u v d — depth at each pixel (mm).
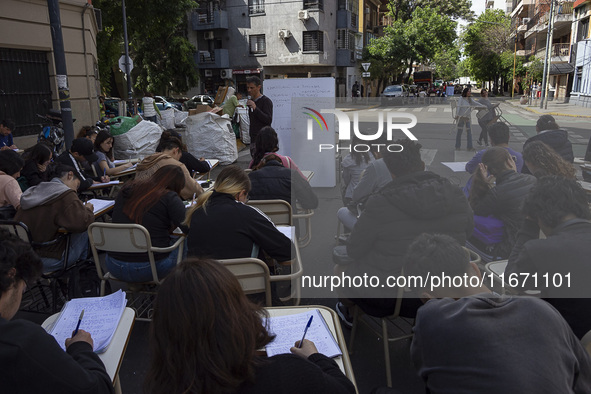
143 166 3631
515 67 40344
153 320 1142
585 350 1503
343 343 1782
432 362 1404
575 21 29953
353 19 32625
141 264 3084
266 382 1139
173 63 27859
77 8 10625
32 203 3137
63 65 6820
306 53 29188
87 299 2107
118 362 1700
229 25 31047
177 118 17266
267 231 2570
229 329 1091
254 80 6039
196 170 5168
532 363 1258
